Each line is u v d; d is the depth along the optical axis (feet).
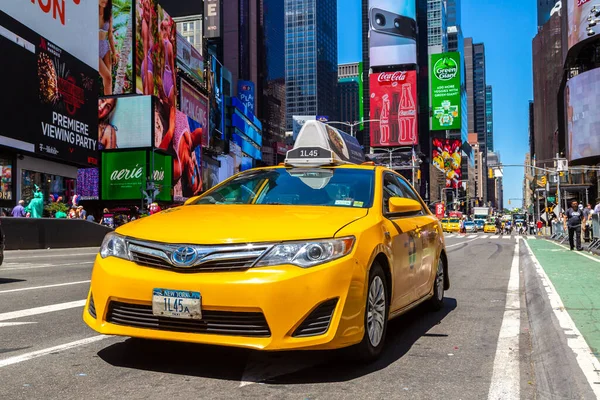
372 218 14.20
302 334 11.29
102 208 162.20
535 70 400.67
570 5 212.02
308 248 11.61
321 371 12.62
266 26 595.47
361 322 12.21
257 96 564.71
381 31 542.16
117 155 161.79
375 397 10.90
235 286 11.11
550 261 45.09
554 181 181.47
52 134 95.45
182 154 188.03
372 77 520.42
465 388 11.64
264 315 11.05
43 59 93.15
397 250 15.07
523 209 485.56
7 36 83.51
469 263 49.73
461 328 18.40
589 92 201.26
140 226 13.20
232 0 537.24
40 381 11.57
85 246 69.62
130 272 11.95
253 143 414.82
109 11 183.01
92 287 12.72
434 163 592.60
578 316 18.06
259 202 15.67
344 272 11.73
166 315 11.48
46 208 82.28
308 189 16.06
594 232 63.98
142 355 13.66
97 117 112.88
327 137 44.27
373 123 515.50
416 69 542.57
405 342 16.08
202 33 365.20
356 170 17.29
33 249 61.62
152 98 162.09
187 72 249.34
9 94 83.61
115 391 10.94
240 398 10.62
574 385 10.78
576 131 207.41
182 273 11.54
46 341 15.11
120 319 12.17
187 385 11.39
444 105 581.94
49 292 24.56
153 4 201.57
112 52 182.39
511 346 15.80
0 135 81.25
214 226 12.42
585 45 205.77
